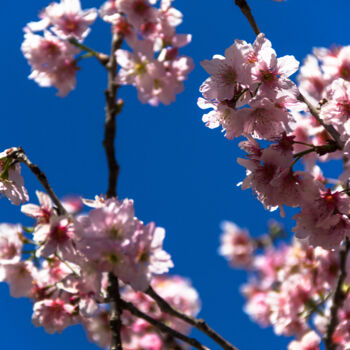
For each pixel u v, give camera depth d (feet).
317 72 32.96
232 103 22.12
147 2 23.48
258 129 22.20
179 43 24.03
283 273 41.29
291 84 21.36
